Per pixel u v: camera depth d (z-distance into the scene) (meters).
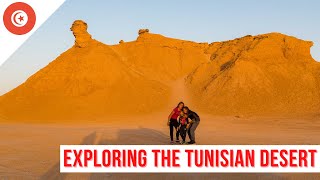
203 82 101.19
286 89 91.25
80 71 88.69
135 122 53.59
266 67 98.69
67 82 87.00
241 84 90.62
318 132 31.81
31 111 75.88
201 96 91.25
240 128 37.38
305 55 104.75
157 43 127.25
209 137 23.98
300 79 95.19
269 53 103.69
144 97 84.81
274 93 89.50
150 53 124.19
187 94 94.25
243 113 79.31
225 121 54.38
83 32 97.00
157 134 25.69
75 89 84.25
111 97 82.31
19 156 15.31
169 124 18.33
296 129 36.41
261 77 93.31
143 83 92.12
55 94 83.44
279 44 106.44
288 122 50.62
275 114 75.25
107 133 27.27
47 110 75.62
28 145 19.81
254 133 29.52
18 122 62.41
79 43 95.81
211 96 89.44
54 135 27.73
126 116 70.25
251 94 88.19
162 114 73.94
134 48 126.69
